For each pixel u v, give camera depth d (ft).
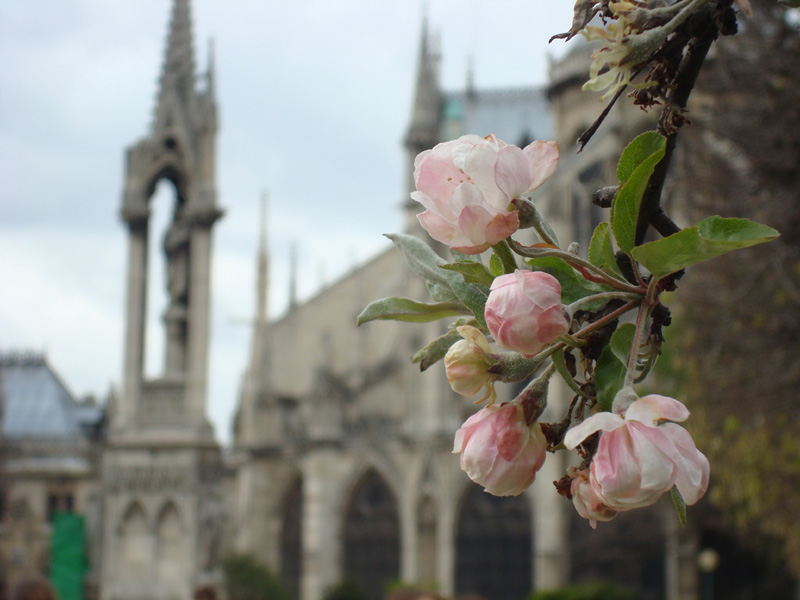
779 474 77.87
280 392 259.39
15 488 260.42
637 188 8.33
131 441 112.88
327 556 230.27
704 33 8.84
